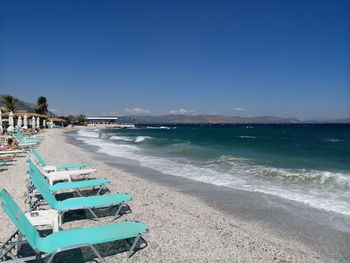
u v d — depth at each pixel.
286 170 10.66
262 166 11.95
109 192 7.21
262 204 6.66
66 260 3.68
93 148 20.16
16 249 3.79
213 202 6.78
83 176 9.11
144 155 15.98
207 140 29.73
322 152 17.20
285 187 8.27
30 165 6.67
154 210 5.81
